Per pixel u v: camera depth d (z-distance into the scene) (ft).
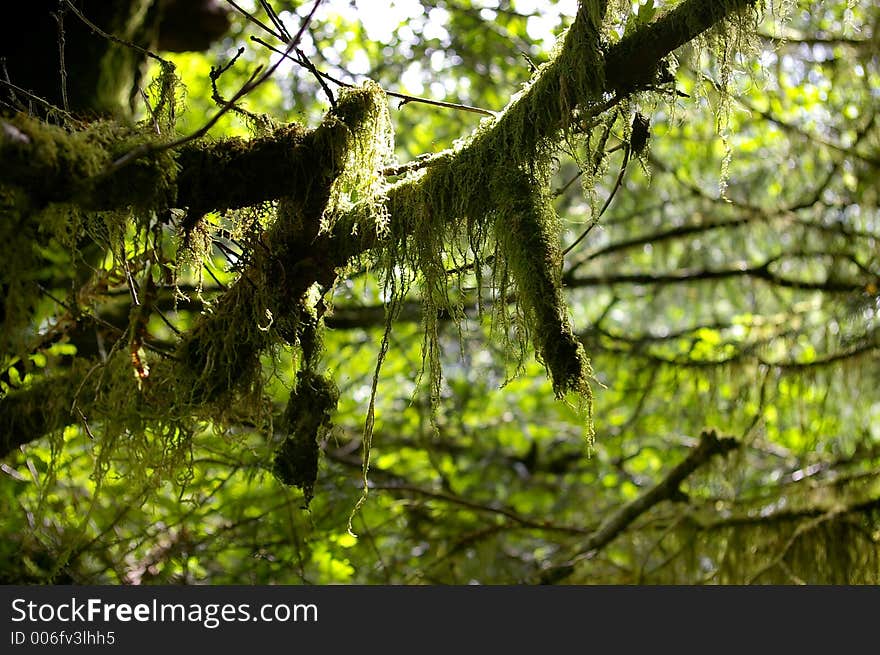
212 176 5.25
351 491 11.55
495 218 5.58
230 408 6.07
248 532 10.68
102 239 5.67
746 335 14.14
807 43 12.98
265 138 5.42
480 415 17.49
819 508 11.82
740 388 13.34
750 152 15.94
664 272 16.85
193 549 10.06
